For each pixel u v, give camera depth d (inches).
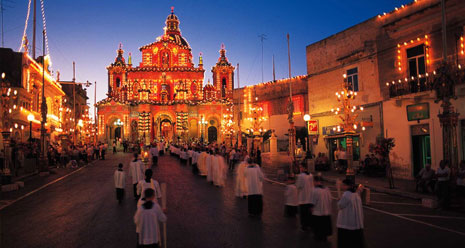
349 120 712.4
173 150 1743.4
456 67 684.7
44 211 484.7
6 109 756.6
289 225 392.8
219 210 476.4
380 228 378.9
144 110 2652.6
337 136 1001.5
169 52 2849.4
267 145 1683.1
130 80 2800.2
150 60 2839.6
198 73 2842.0
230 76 2908.5
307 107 1807.3
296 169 832.9
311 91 1168.2
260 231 367.6
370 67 936.3
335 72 1067.3
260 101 2028.8
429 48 767.7
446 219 423.8
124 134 2625.5
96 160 1520.7
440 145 733.3
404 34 828.0
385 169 855.1
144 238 265.9
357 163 930.7
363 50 952.9
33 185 758.5
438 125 739.4
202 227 385.1
